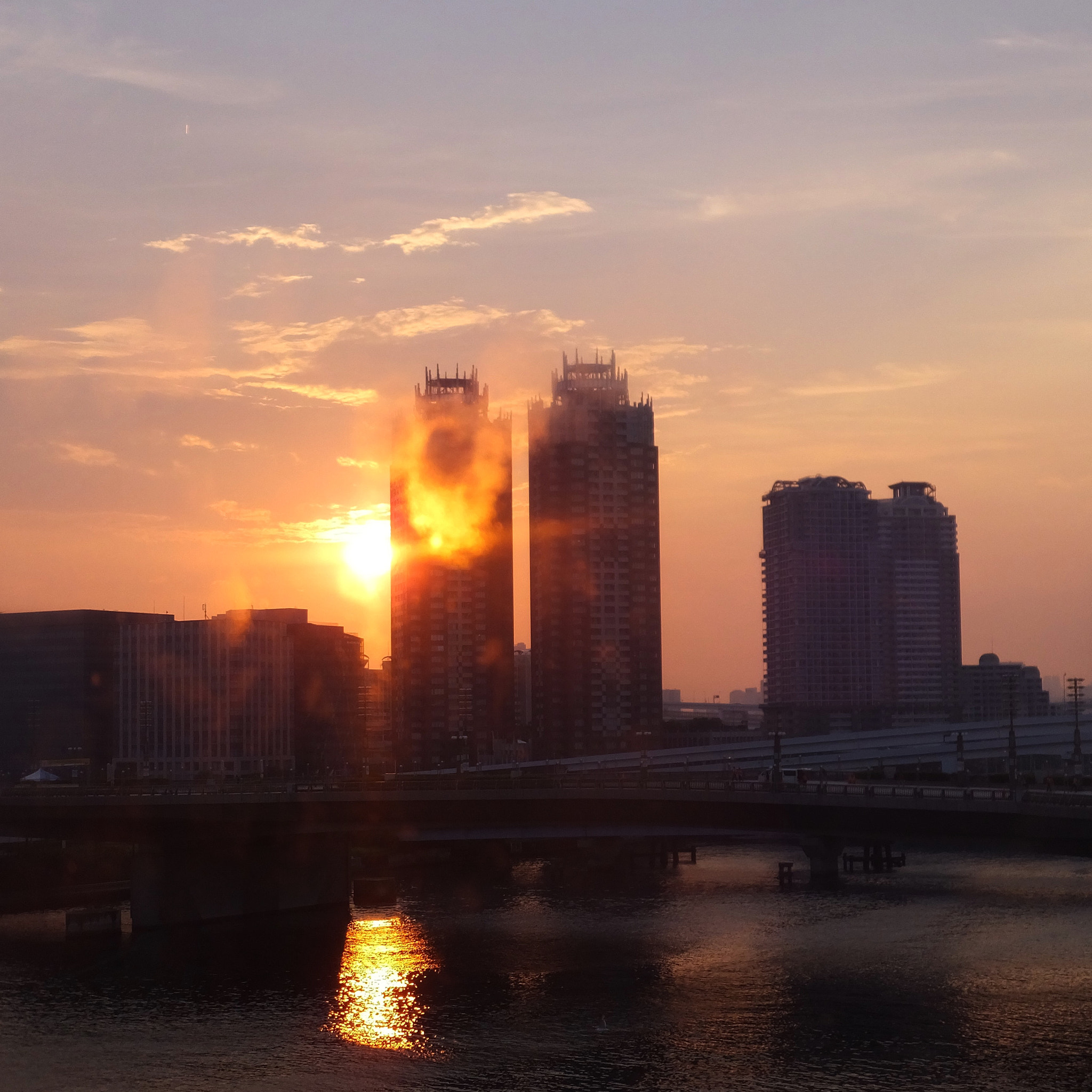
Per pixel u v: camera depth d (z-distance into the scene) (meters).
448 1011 128.62
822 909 186.00
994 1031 117.06
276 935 174.00
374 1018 126.81
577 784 170.88
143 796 188.50
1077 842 146.62
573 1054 113.88
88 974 150.25
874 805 146.75
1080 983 133.62
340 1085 107.75
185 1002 135.12
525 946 160.88
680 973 142.00
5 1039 122.44
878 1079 105.38
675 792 162.25
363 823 179.25
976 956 147.50
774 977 138.88
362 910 198.38
